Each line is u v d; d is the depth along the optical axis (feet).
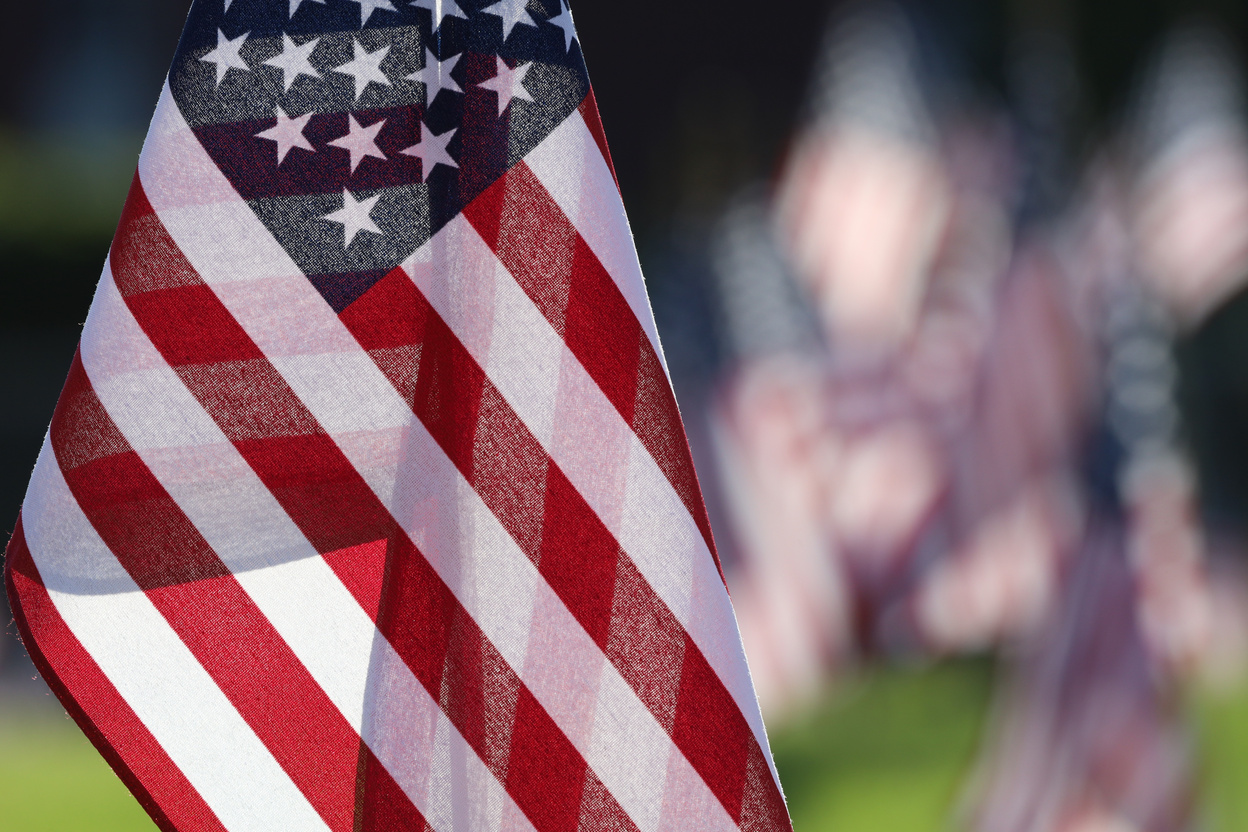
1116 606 52.95
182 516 22.99
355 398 22.91
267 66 22.65
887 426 64.08
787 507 64.18
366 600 23.34
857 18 77.66
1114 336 55.21
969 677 99.66
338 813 23.44
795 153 77.97
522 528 22.82
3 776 87.10
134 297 22.65
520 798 22.82
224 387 22.79
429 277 22.88
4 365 191.52
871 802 79.97
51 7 222.69
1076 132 68.90
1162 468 53.47
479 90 22.82
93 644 23.07
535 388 22.79
